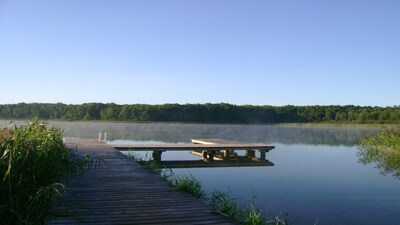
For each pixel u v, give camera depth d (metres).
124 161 10.45
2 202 3.88
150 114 68.50
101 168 9.02
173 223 4.44
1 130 5.02
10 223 3.86
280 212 7.39
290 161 16.12
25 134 5.48
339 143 27.50
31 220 3.91
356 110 64.81
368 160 16.36
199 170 13.00
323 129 54.62
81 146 14.92
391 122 55.09
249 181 10.90
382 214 7.34
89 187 6.54
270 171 12.95
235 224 4.50
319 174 12.37
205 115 69.69
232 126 63.78
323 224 6.64
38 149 5.10
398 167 14.09
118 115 68.81
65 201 5.39
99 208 5.02
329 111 68.31
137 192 6.18
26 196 4.12
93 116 68.62
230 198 8.55
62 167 6.32
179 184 6.79
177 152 19.92
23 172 4.28
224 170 13.07
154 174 8.16
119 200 5.54
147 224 4.35
